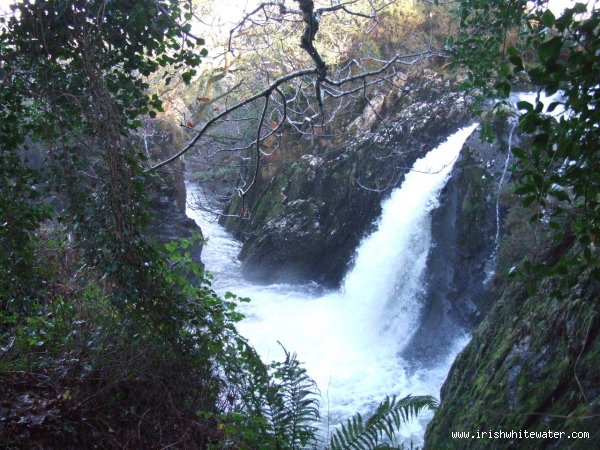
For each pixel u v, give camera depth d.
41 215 3.81
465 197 10.43
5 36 3.71
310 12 4.45
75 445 3.13
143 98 4.27
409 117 14.21
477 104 5.17
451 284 10.37
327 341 11.59
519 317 5.48
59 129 3.91
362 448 3.42
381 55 15.33
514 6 4.28
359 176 14.78
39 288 4.08
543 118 2.22
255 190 19.02
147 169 4.29
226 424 3.57
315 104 14.20
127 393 3.66
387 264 12.17
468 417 5.27
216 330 4.30
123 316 3.77
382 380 9.54
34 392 3.35
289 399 4.02
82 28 3.61
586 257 2.47
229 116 15.92
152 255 3.79
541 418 4.33
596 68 1.99
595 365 4.08
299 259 15.48
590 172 2.25
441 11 15.06
